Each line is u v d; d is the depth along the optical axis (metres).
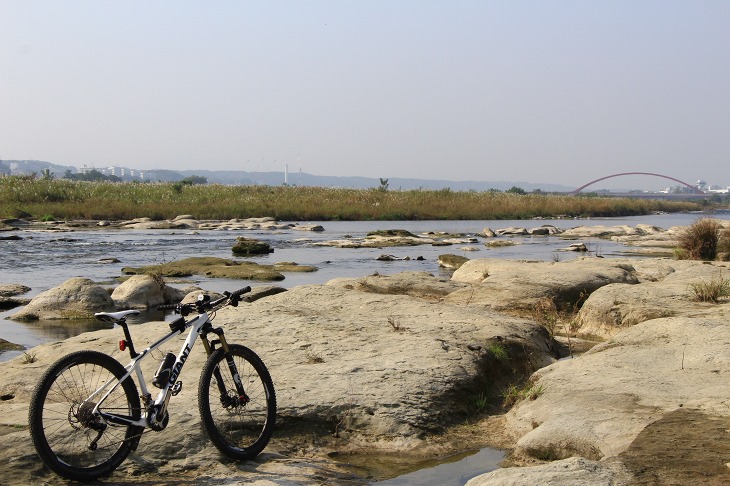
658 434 5.38
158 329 8.58
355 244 30.97
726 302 11.23
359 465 5.67
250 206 53.66
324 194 63.41
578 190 195.75
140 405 5.33
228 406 5.73
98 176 184.88
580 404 6.28
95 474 4.98
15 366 7.68
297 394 6.49
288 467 5.46
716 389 6.48
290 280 19.33
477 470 5.54
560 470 4.70
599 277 13.55
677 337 8.25
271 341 8.14
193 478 5.16
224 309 9.71
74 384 5.13
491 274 15.54
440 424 6.39
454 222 53.47
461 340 8.30
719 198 163.88
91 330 12.45
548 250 29.53
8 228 39.84
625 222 59.19
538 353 8.72
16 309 14.77
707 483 4.45
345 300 10.45
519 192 105.25
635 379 6.91
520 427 6.30
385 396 6.55
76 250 27.91
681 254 22.81
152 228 42.06
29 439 5.28
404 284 13.73
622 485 4.49
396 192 68.56
